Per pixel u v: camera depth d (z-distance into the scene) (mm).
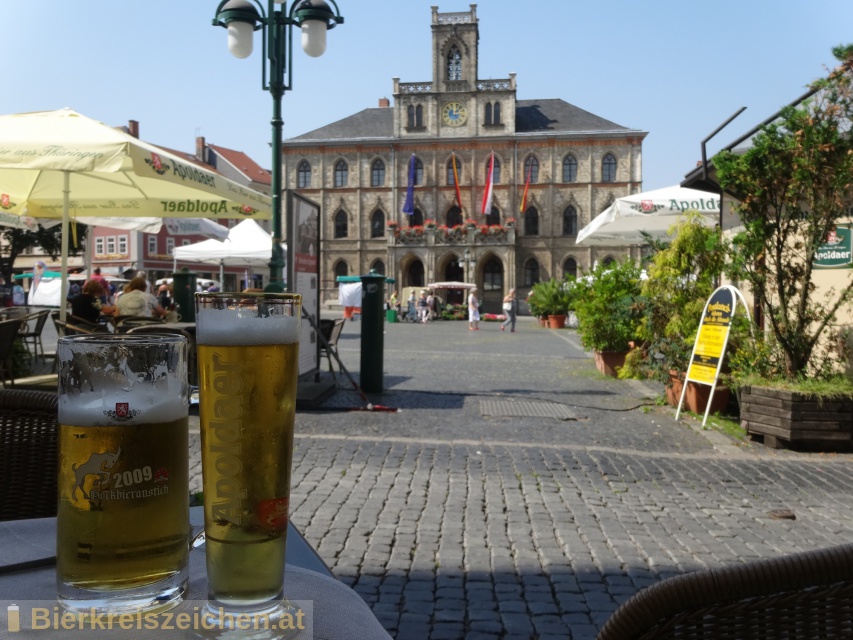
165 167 6266
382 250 60875
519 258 59406
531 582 3453
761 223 6551
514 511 4562
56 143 5816
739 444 6684
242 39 8625
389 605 3186
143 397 752
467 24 60062
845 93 5918
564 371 12914
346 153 61156
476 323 30016
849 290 6578
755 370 7109
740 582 828
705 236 8609
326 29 8656
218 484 708
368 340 9438
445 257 58469
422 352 16844
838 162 6023
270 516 717
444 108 60375
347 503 4668
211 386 707
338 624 782
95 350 738
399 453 6082
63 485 743
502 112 59938
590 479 5383
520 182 59656
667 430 7332
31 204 9609
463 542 3988
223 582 714
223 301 699
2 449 1769
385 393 9484
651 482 5332
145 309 9672
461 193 60000
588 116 62094
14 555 1020
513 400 9180
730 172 6453
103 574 732
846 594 831
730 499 4910
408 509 4570
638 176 58656
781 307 6695
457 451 6203
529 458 6000
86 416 734
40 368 10625
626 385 10930
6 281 45156
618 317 11805
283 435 728
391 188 60625
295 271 8453
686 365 8539
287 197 8148
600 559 3758
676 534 4168
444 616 3082
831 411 6305
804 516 4555
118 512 736
